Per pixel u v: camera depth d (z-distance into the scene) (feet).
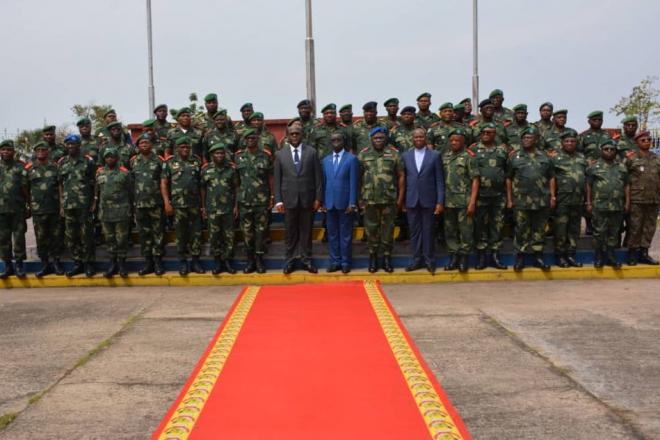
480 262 26.27
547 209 25.63
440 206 25.23
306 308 20.86
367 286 24.50
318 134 29.04
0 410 12.59
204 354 15.90
